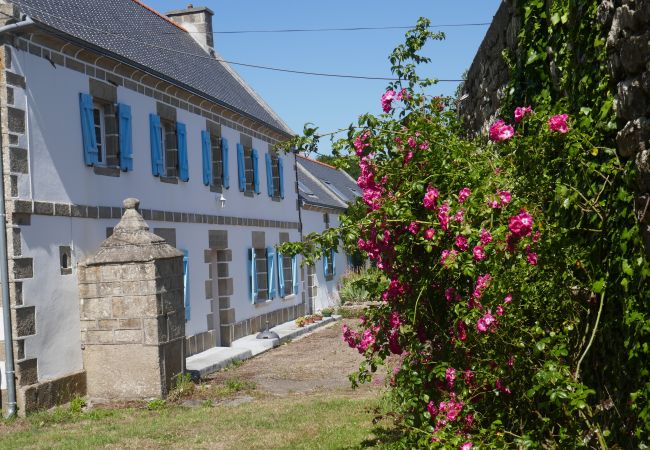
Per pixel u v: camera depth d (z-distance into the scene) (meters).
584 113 4.09
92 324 10.91
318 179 29.66
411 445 4.95
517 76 5.62
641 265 3.46
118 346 10.83
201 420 9.13
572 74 4.37
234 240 17.42
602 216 3.85
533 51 5.11
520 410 4.39
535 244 3.99
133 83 12.80
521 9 5.38
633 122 3.53
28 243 9.79
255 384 12.03
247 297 18.11
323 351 15.93
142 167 12.97
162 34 17.67
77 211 10.85
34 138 10.00
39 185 10.05
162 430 8.59
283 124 21.84
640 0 3.42
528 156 4.17
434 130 5.50
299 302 22.53
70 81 10.90
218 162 16.72
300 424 8.41
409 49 6.36
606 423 3.96
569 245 4.05
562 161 4.22
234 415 9.36
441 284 5.42
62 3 12.91
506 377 4.30
